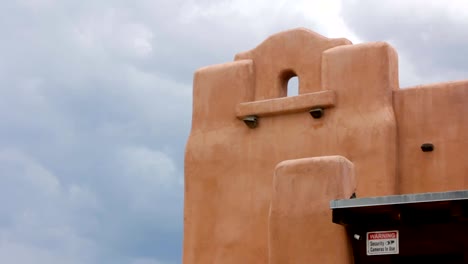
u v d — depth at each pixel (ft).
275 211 46.73
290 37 57.98
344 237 44.60
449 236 42.22
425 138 52.80
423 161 52.65
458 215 40.78
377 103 53.62
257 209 55.88
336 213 43.14
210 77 59.47
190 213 58.08
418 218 43.04
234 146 57.57
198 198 58.03
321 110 54.80
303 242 45.62
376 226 44.09
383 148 52.60
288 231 46.14
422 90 53.42
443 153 52.21
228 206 56.95
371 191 52.47
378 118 53.11
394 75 54.70
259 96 58.18
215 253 56.70
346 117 54.24
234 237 56.24
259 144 56.75
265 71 58.34
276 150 56.13
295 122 55.93
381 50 54.08
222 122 58.34
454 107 52.42
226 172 57.47
